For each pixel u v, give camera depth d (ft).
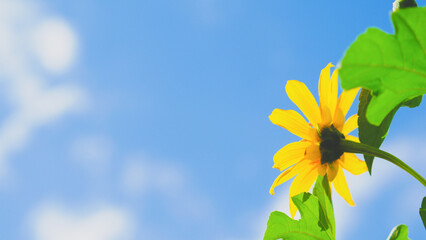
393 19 1.51
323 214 2.00
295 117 2.02
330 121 2.00
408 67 1.54
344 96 1.99
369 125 1.84
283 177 2.02
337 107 1.99
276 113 2.03
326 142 1.99
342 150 1.98
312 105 2.01
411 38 1.52
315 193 2.02
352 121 2.02
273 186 2.03
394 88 1.57
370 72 1.54
